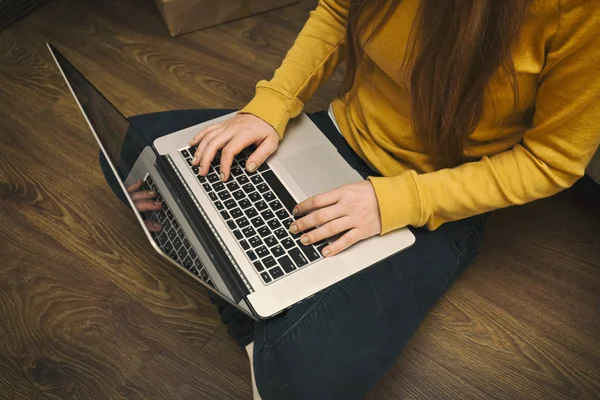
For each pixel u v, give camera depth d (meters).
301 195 0.96
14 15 1.70
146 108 1.54
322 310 0.89
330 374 0.89
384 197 0.87
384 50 0.84
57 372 1.12
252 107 1.00
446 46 0.71
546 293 1.24
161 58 1.65
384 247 0.90
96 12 1.75
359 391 0.93
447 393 1.12
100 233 1.30
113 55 1.65
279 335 0.88
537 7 0.66
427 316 1.21
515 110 0.80
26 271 1.24
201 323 1.19
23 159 1.42
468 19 0.67
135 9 1.77
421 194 0.86
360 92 0.99
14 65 1.61
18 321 1.17
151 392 1.11
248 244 0.89
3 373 1.11
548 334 1.19
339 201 0.88
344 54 1.05
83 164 1.42
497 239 1.32
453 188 0.85
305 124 1.05
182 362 1.14
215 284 0.81
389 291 0.92
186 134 1.03
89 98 0.97
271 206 0.94
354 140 1.03
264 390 0.92
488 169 0.84
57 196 1.36
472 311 1.22
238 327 1.11
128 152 0.96
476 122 0.81
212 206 0.94
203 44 1.69
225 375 1.13
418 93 0.79
